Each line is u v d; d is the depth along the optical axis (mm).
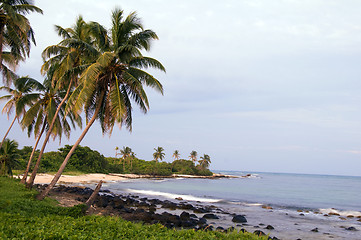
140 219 20453
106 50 18688
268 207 32375
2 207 12641
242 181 112125
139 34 17828
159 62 18219
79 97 15586
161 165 124625
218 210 29359
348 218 26594
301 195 51781
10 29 17688
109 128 18203
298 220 24828
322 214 28688
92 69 15594
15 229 7719
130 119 18859
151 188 57812
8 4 16172
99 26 17891
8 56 19328
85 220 10539
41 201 17266
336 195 53125
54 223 9164
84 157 87250
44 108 25109
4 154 36500
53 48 19875
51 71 23578
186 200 38312
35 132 25891
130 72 18172
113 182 70688
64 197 27422
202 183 84875
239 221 22734
